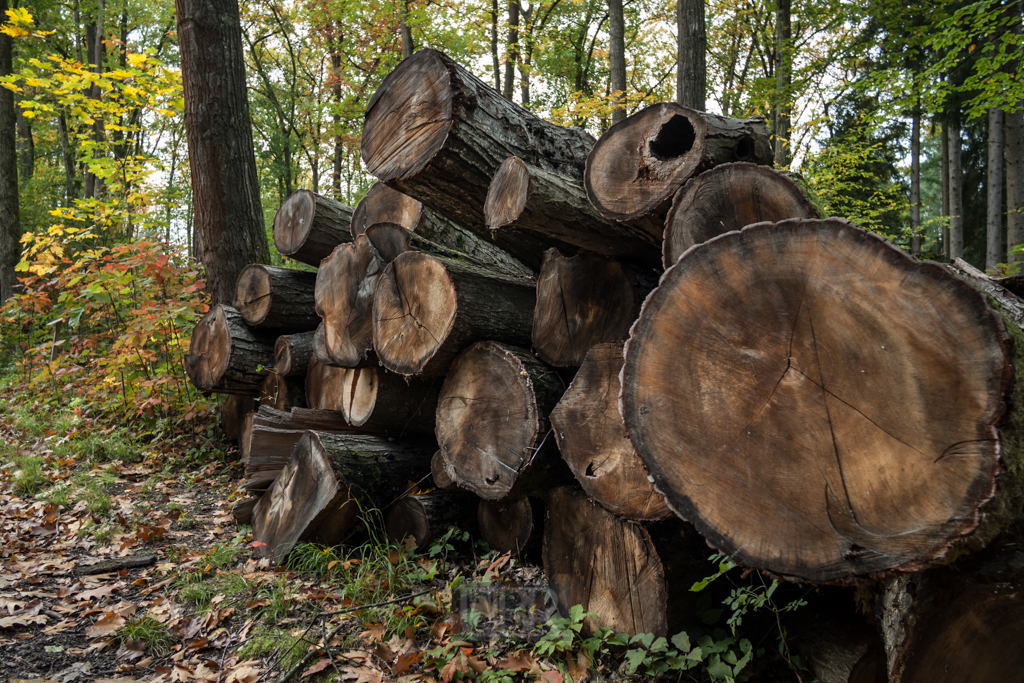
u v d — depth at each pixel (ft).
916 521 4.46
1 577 9.70
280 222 16.29
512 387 9.29
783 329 4.96
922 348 4.46
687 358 5.31
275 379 16.07
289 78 64.64
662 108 7.63
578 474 8.23
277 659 7.90
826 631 7.20
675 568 7.59
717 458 5.19
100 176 26.61
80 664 7.77
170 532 12.21
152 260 20.07
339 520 10.84
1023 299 8.16
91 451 16.46
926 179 84.58
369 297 11.51
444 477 10.77
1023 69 22.04
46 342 26.71
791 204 6.68
